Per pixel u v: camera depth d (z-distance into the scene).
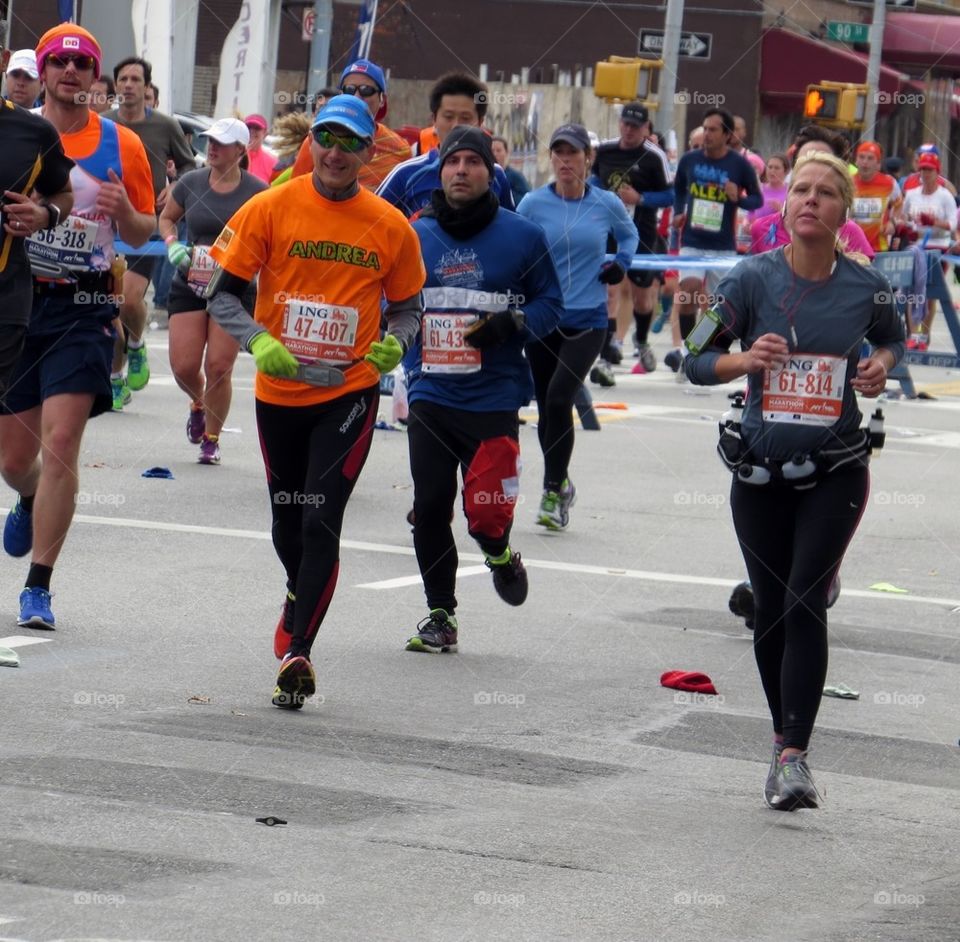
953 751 12.37
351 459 12.70
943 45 78.81
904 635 16.33
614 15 71.88
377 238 12.78
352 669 13.75
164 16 46.78
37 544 14.23
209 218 22.91
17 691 12.30
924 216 43.28
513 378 14.72
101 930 8.07
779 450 10.87
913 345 42.44
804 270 10.94
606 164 36.41
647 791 10.95
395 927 8.34
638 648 15.09
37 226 12.91
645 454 26.94
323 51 57.06
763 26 73.81
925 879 9.52
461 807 10.34
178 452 24.31
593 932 8.44
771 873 9.48
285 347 12.69
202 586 16.36
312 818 9.91
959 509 23.61
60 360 14.01
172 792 10.21
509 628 15.62
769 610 11.09
